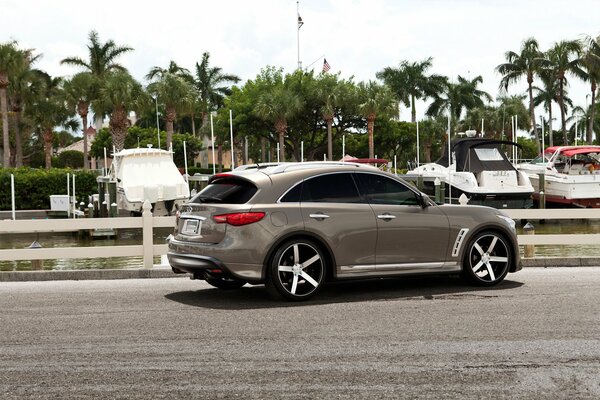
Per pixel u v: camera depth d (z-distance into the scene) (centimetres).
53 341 789
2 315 939
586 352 720
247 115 7150
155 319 904
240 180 1043
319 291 1116
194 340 787
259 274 1002
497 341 768
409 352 725
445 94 8844
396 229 1071
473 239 1129
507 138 8756
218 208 1012
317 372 658
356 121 7438
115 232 2736
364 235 1051
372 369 666
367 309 959
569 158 3344
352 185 1068
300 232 1016
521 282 1186
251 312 945
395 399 580
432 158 9462
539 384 618
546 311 928
